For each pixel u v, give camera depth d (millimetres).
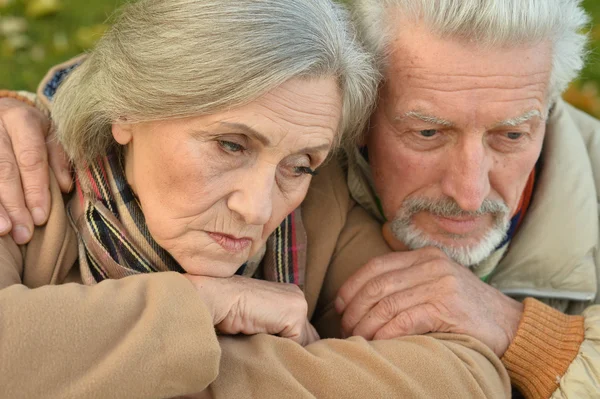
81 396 1477
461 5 1848
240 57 1578
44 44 4199
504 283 2363
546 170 2355
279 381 1723
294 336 1931
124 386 1502
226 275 1850
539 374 2047
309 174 1831
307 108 1666
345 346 1863
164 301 1613
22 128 2004
